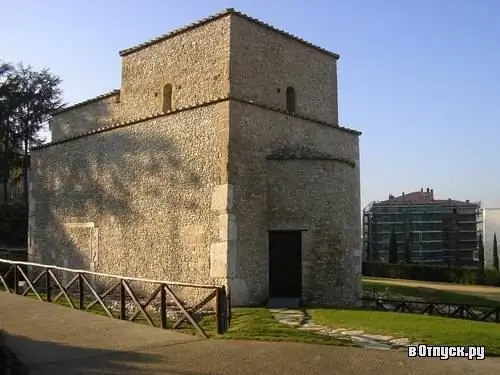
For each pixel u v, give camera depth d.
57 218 18.42
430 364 6.88
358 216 16.55
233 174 13.38
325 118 18.59
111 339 8.48
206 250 13.53
